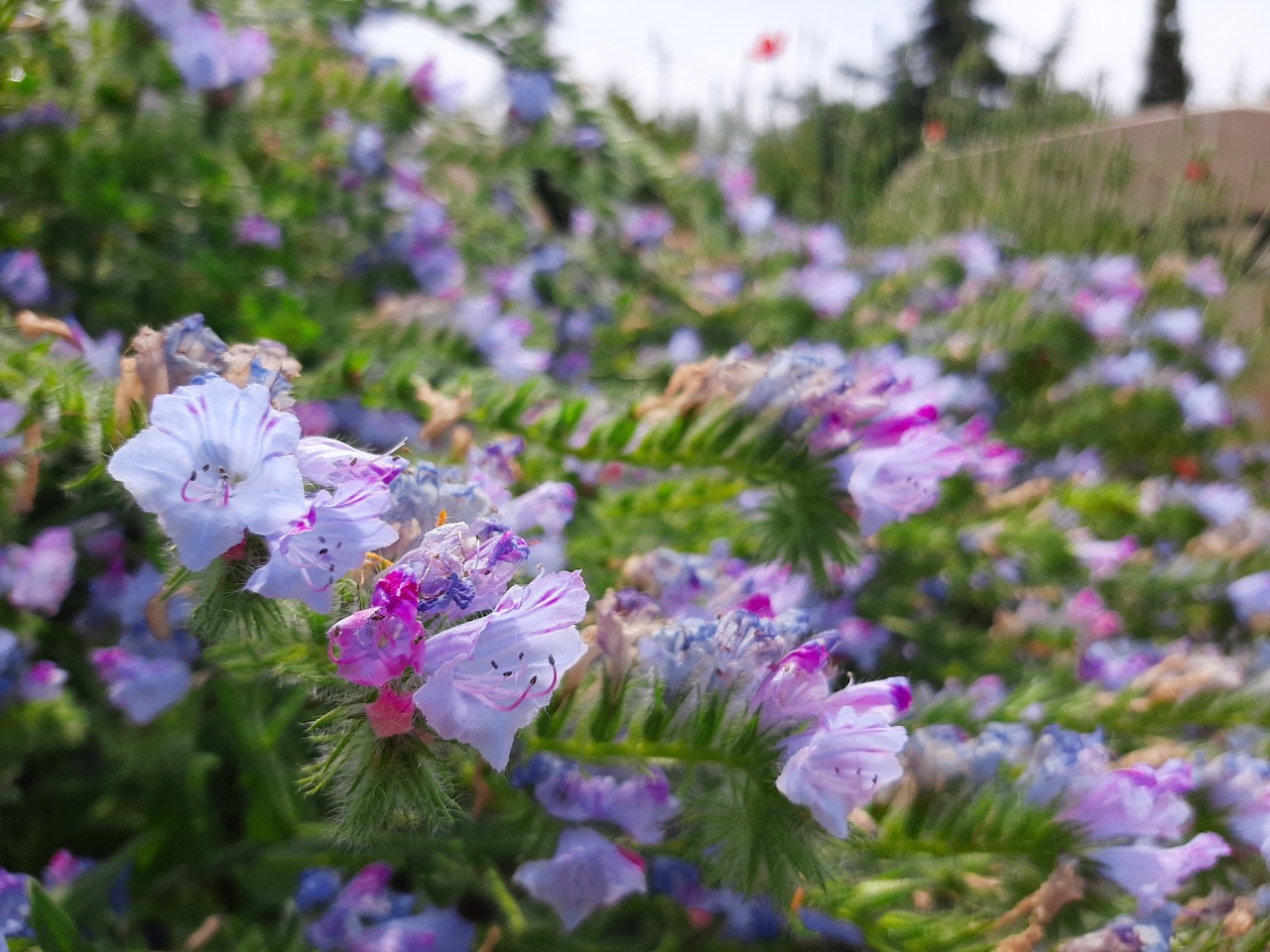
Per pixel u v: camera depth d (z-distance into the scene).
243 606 0.14
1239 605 0.37
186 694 0.24
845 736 0.15
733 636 0.17
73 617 0.27
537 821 0.19
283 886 0.24
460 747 0.14
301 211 0.32
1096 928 0.18
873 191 0.73
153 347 0.15
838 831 0.15
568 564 0.24
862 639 0.32
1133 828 0.17
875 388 0.21
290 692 0.25
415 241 0.37
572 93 0.37
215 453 0.13
